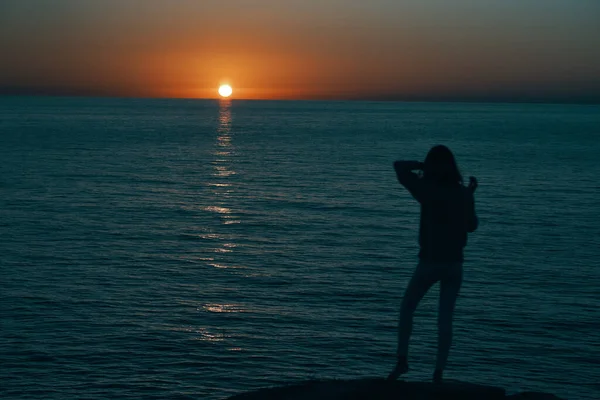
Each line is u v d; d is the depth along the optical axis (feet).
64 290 81.82
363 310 75.10
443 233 21.08
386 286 85.30
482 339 65.16
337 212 146.82
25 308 74.02
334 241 114.42
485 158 286.66
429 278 21.47
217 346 63.57
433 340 65.31
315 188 188.24
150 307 75.56
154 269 93.86
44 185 186.80
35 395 52.60
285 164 258.16
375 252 105.70
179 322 70.38
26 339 64.28
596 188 189.98
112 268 93.97
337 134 477.36
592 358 60.64
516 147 356.18
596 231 124.26
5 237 114.32
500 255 103.35
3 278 86.79
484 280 87.76
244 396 21.84
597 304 77.10
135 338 65.36
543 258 101.55
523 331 67.46
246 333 67.21
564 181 206.39
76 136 414.41
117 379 55.83
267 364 59.57
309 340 65.46
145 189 182.70
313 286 85.10
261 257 102.01
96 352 61.46
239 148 337.93
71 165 242.58
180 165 250.16
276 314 73.46
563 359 60.44
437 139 424.46
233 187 189.16
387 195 175.42
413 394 21.52
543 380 55.98
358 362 60.18
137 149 322.14
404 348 22.39
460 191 21.09
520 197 170.81
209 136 436.76
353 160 277.03
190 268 94.63
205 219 136.56
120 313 73.05
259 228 126.72
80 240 113.39
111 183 194.49
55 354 60.80
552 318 71.56
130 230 123.34
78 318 71.05
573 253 105.40
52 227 124.67
